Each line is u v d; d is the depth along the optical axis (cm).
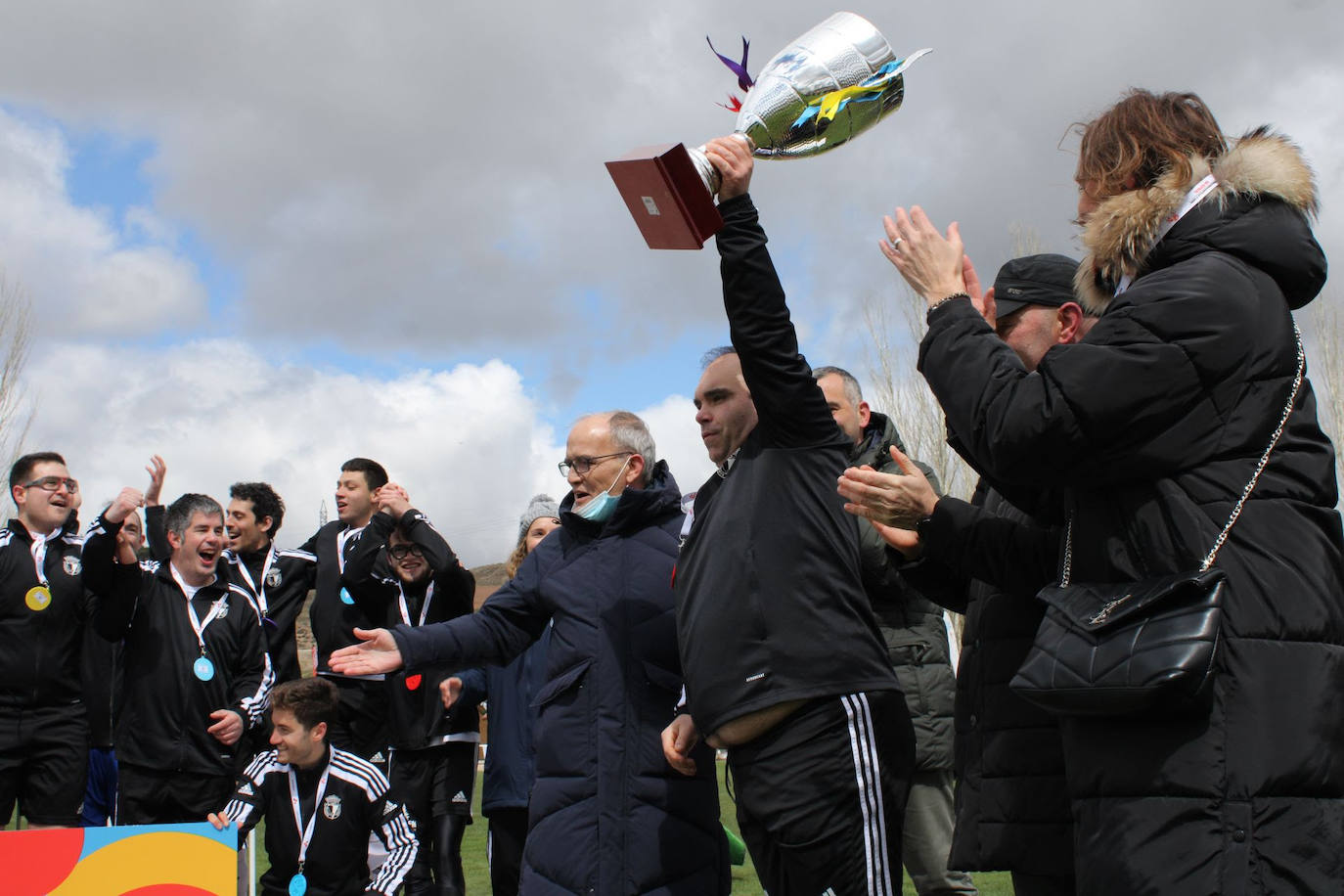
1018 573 277
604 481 393
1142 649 208
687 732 346
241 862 548
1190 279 223
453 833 656
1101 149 248
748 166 304
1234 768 204
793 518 313
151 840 504
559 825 369
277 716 548
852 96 310
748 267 309
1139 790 212
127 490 596
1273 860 201
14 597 607
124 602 608
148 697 612
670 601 379
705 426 352
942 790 460
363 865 564
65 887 493
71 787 616
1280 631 211
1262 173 229
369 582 663
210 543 629
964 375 243
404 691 656
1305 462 223
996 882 654
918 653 459
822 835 298
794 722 304
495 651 401
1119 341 222
